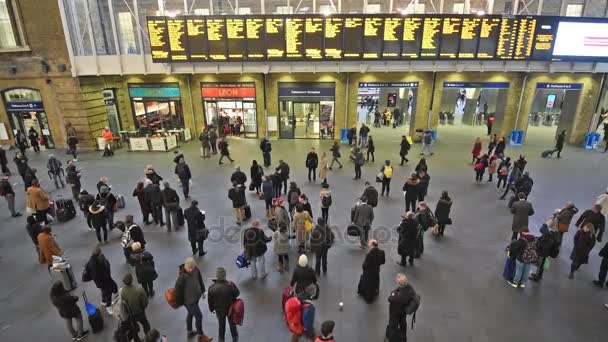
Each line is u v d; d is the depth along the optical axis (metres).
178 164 12.27
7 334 6.55
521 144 19.66
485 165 13.80
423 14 15.39
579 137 19.73
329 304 7.19
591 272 8.30
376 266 7.03
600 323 6.72
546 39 15.78
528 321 6.75
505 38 15.71
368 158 16.91
